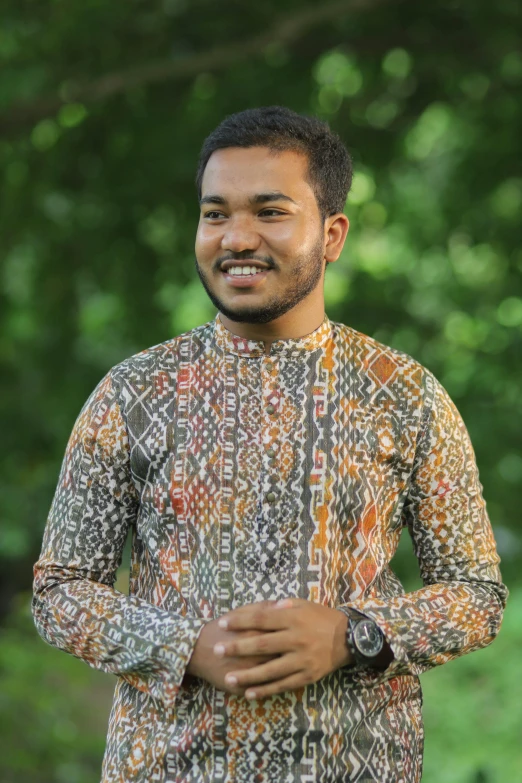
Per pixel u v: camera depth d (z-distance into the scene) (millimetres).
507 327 9242
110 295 9391
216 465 2320
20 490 8961
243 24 7902
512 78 8477
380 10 8094
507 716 10258
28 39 7879
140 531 2371
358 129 8820
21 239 9148
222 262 2344
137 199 8570
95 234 8984
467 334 9719
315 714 2248
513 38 8086
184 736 2256
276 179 2334
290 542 2293
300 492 2312
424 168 10078
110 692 9492
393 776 2320
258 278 2328
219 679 2174
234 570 2275
